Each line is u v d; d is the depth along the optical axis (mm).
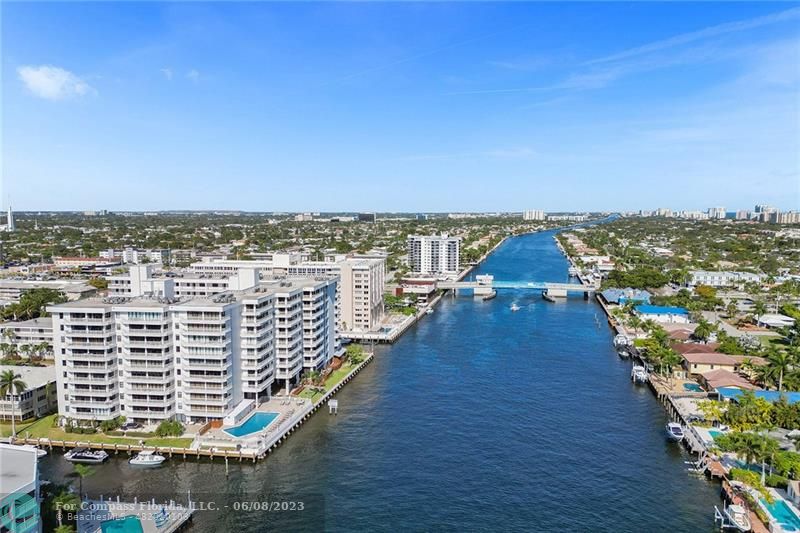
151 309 161375
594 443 158250
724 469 138250
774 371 186750
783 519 115938
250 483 137250
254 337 175125
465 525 119688
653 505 127375
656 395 195125
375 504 127750
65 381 162750
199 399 166250
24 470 103875
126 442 154625
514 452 152750
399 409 184250
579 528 118750
